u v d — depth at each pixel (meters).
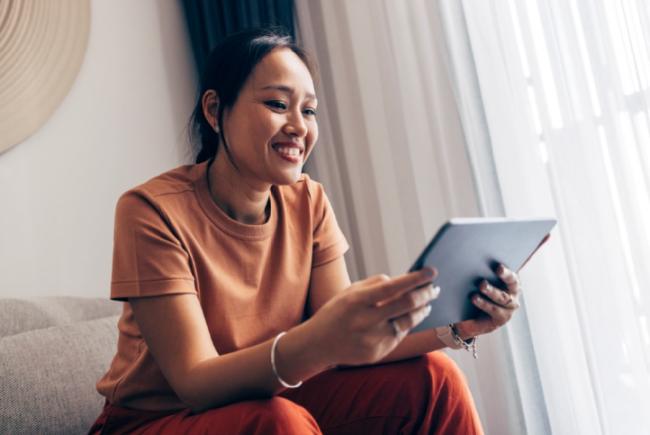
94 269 1.85
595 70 1.53
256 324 1.06
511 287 0.90
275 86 1.00
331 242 1.19
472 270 0.83
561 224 1.61
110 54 1.99
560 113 1.60
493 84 1.72
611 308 1.54
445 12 1.80
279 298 1.09
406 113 1.94
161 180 1.04
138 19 2.10
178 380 0.84
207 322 1.00
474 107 1.75
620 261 1.51
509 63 1.68
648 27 1.43
